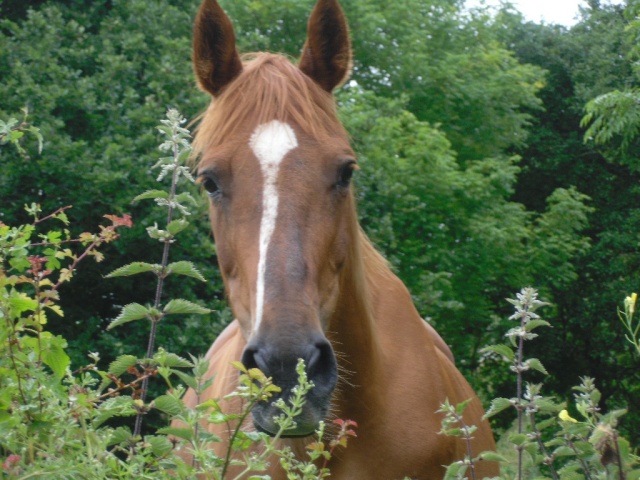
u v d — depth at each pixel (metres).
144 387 2.24
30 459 1.89
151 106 8.58
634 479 1.99
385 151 9.89
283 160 2.42
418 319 3.26
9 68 8.99
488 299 13.52
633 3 7.62
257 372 1.75
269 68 2.62
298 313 2.21
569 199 13.91
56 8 9.47
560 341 16.59
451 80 13.25
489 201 12.02
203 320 7.77
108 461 1.84
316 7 2.84
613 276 16.47
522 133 14.89
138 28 9.79
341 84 2.90
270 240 2.32
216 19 2.81
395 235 9.75
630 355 16.38
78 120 8.89
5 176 8.02
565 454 2.19
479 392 14.50
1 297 2.02
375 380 2.76
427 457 2.84
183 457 3.19
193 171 2.85
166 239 2.36
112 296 8.91
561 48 19.86
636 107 7.88
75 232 8.34
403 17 12.98
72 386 2.04
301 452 2.67
